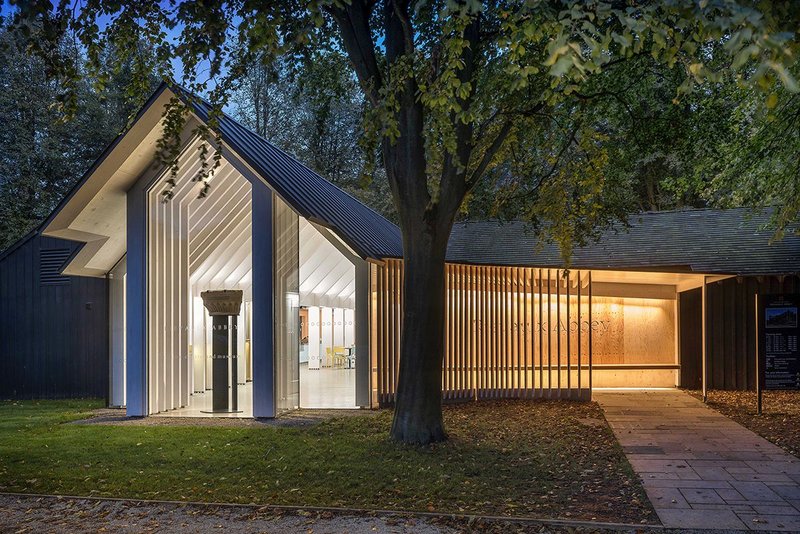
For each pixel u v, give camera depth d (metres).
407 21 9.32
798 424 12.21
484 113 9.70
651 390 17.69
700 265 18.39
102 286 19.52
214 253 17.58
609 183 14.88
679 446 10.27
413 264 10.33
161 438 11.24
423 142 10.23
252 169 13.16
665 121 14.17
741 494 7.59
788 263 18.16
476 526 6.41
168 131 10.20
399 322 14.66
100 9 8.63
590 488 7.84
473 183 10.43
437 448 9.91
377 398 14.34
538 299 16.45
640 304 18.22
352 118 37.38
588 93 12.79
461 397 15.22
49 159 30.69
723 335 18.22
